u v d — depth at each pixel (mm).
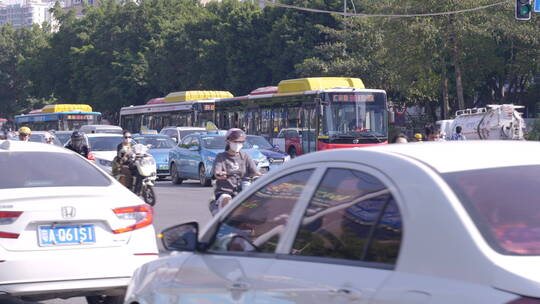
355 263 3920
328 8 64375
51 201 7648
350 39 58375
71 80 96812
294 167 4727
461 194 3646
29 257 7457
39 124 63719
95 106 92625
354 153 4316
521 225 3584
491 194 3715
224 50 73625
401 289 3535
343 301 3822
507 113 39719
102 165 27375
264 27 70938
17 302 9008
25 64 107125
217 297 4812
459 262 3387
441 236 3506
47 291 7512
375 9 51562
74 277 7590
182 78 80250
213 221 5258
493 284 3232
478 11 44906
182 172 30547
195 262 5164
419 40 45688
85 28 98312
